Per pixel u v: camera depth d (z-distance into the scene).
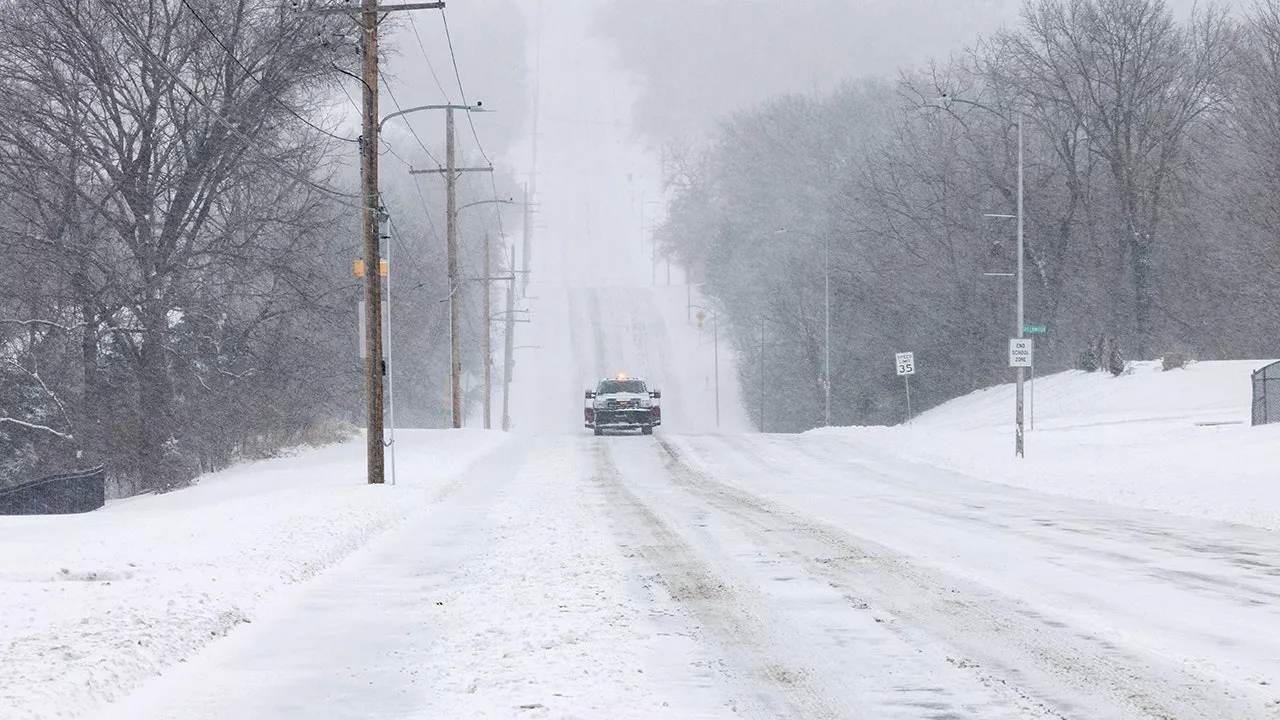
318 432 89.75
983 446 76.12
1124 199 137.00
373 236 57.25
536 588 27.64
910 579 29.03
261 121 78.06
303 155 81.69
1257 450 58.41
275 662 21.02
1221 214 138.25
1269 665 19.67
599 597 26.23
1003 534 38.22
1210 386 96.12
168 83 75.69
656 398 102.75
